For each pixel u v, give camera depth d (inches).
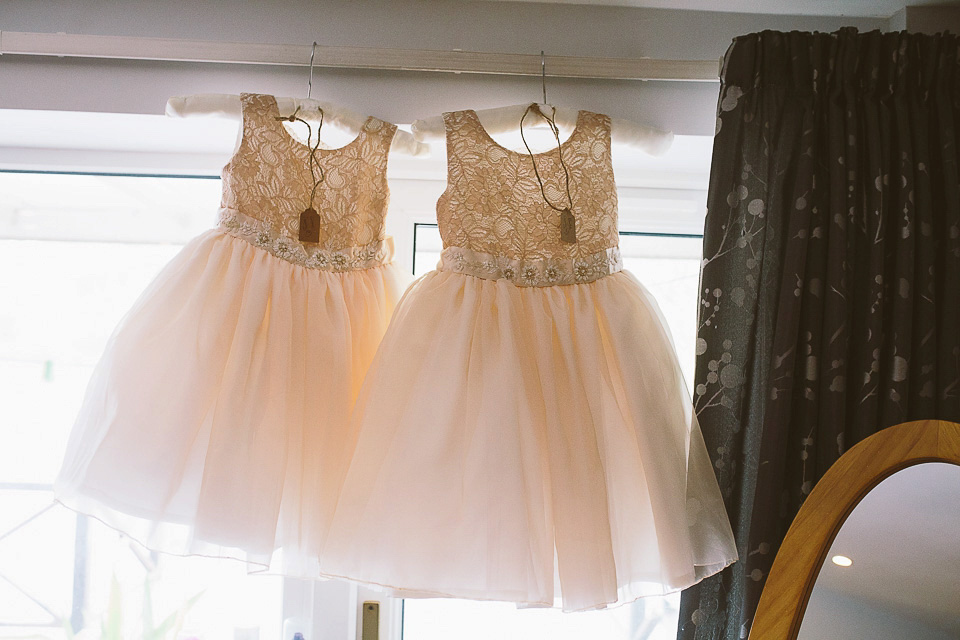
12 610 55.1
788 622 41.1
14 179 58.0
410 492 40.2
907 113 48.7
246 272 44.0
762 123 48.7
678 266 61.1
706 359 47.6
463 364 42.9
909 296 46.7
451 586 38.9
